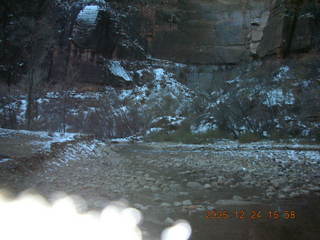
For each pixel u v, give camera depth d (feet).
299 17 84.84
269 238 10.81
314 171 26.03
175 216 13.16
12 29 80.79
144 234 10.87
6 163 18.20
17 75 77.30
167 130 67.31
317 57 73.87
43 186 16.71
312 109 62.28
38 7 89.10
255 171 25.91
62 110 65.51
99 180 19.60
